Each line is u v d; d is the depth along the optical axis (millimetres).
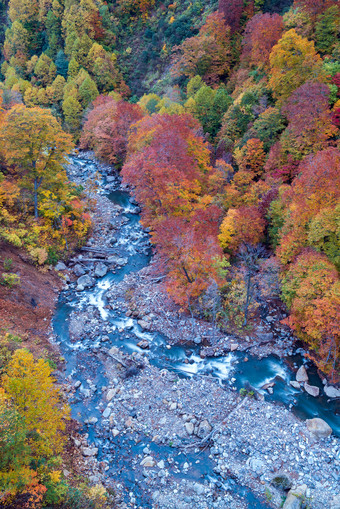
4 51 120562
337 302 26875
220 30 82688
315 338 30391
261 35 63625
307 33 59594
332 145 42094
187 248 34750
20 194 46031
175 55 94312
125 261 46688
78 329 35375
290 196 37188
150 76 104438
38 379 19609
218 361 32031
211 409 27250
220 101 65938
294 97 45438
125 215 58250
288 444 24469
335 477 22375
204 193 49375
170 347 33594
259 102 58656
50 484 17234
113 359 31969
